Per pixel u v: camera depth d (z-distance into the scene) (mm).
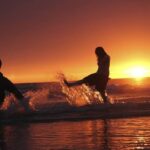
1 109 15461
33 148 9852
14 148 9938
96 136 10859
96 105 16172
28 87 24344
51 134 11352
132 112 14578
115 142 10125
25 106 15789
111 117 13797
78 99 17375
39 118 14086
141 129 11586
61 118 13945
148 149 9430
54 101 17922
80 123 12930
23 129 12289
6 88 15719
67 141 10414
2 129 12383
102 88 17484
